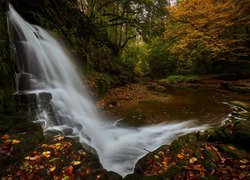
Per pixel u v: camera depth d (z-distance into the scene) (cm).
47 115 497
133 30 2233
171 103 920
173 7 1612
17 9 722
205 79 1595
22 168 288
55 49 800
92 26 1377
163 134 566
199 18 1570
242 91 1125
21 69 603
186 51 1827
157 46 2473
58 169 294
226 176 289
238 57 1578
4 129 376
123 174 380
